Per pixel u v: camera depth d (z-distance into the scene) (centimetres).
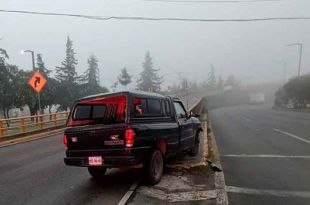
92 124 848
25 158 1295
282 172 973
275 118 3591
